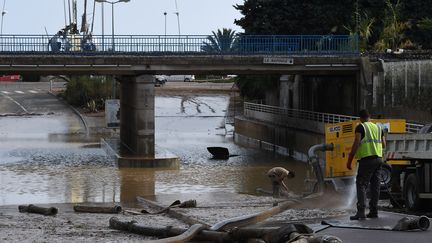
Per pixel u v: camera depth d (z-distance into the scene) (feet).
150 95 178.09
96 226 68.23
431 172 77.97
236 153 195.72
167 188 124.77
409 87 171.63
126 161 156.66
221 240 50.93
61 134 232.12
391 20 230.68
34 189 121.90
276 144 207.10
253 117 249.75
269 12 243.19
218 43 183.73
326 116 193.36
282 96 236.43
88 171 148.05
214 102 347.77
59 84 425.69
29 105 321.52
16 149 190.70
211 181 135.54
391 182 85.15
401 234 52.03
